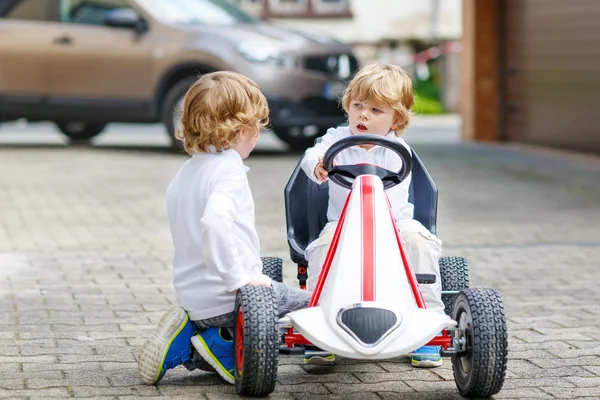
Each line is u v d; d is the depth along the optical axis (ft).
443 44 89.40
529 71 52.47
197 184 15.25
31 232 29.07
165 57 45.85
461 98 56.90
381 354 13.53
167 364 15.31
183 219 15.38
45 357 16.92
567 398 15.06
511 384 15.75
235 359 14.96
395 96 16.46
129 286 22.58
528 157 47.83
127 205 33.81
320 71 45.24
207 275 15.19
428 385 15.71
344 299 14.06
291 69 44.50
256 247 15.46
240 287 14.70
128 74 46.68
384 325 13.69
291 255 17.49
